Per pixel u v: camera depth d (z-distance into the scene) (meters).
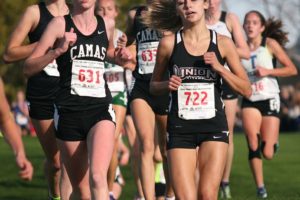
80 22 15.28
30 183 31.50
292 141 49.66
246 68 25.42
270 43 25.47
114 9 22.64
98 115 15.25
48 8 18.22
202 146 15.38
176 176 15.07
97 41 15.34
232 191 29.36
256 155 24.80
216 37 15.55
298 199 22.91
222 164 15.27
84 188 15.66
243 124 25.06
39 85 18.64
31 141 44.81
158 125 20.48
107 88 15.59
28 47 17.78
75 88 15.23
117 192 23.48
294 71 25.28
